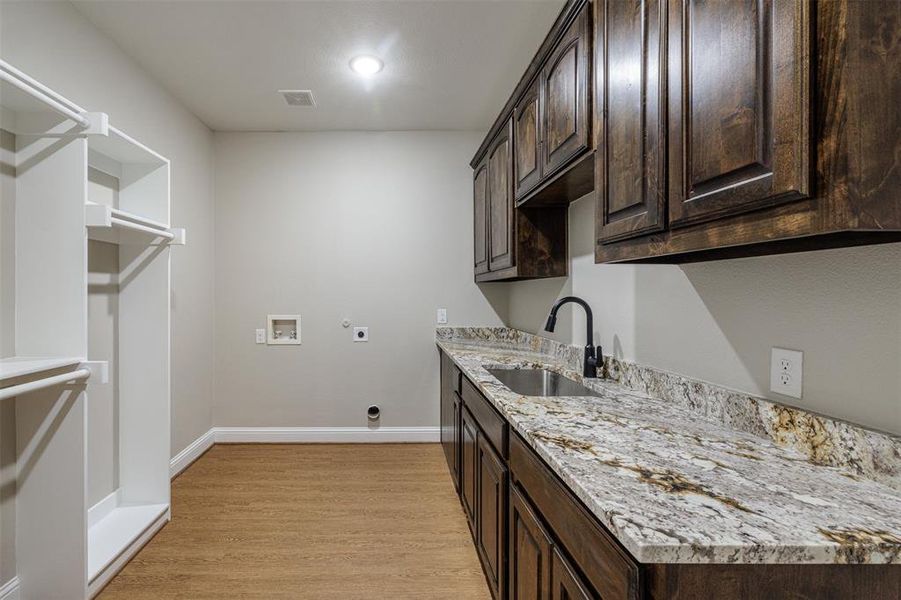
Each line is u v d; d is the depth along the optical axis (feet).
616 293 5.95
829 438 2.88
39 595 5.14
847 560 1.93
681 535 1.97
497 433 4.84
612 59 3.81
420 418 11.48
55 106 4.66
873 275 2.70
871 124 1.89
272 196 11.19
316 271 11.27
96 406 6.57
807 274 3.13
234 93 9.14
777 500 2.35
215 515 7.49
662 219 3.09
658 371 4.85
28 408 5.14
